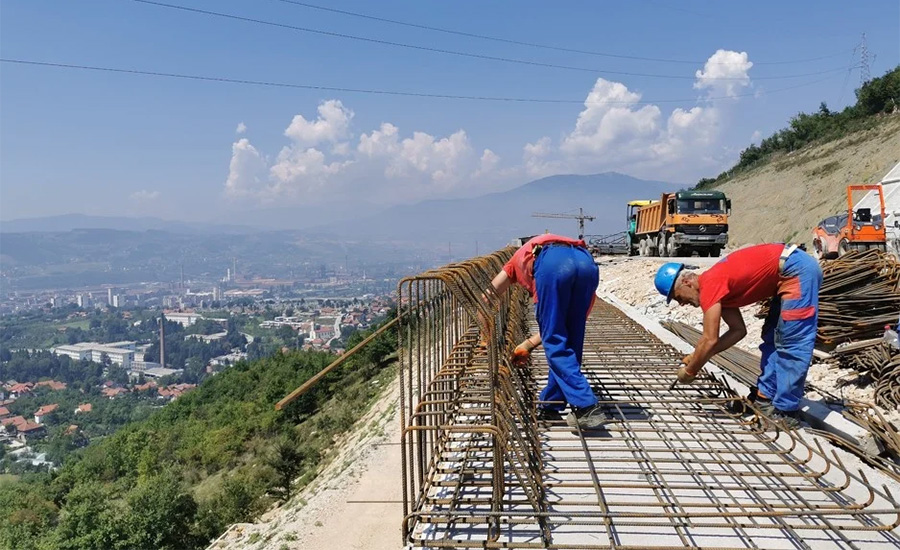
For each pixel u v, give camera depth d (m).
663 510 3.22
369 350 39.31
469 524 3.16
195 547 24.83
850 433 4.42
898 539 2.92
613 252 35.47
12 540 32.06
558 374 4.39
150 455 41.97
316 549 5.57
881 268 7.88
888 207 20.06
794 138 58.44
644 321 9.95
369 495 6.64
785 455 3.87
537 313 4.50
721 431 4.38
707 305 4.39
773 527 2.85
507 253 8.24
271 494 24.78
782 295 4.52
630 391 5.41
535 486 3.26
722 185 60.03
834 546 2.87
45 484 44.16
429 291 4.48
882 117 47.19
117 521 25.36
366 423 22.75
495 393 3.43
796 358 4.47
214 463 38.53
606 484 3.47
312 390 40.16
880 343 6.65
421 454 3.50
